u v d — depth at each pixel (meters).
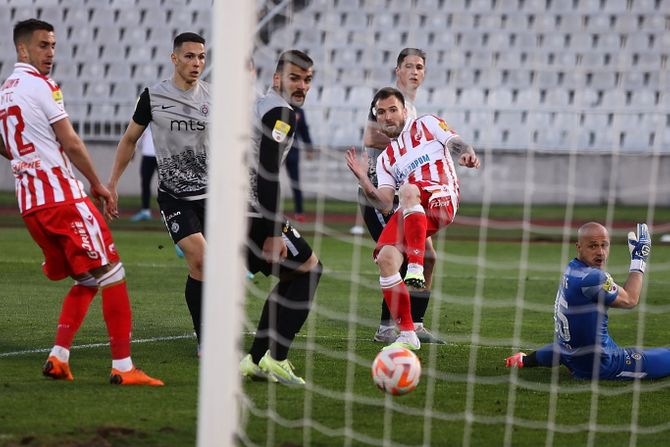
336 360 17.98
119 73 65.38
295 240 15.95
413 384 13.88
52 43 15.52
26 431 12.38
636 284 16.70
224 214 11.39
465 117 63.28
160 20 66.06
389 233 18.97
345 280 30.58
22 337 19.50
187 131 17.78
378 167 20.44
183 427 12.80
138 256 35.16
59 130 15.06
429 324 22.72
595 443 12.72
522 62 64.88
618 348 16.73
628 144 60.91
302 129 46.41
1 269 30.61
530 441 12.72
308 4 64.44
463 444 12.48
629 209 55.69
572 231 47.03
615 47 64.56
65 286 27.27
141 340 19.72
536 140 62.09
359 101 63.62
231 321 11.32
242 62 11.45
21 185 15.28
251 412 13.79
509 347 19.91
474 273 33.06
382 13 65.81
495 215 52.16
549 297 27.62
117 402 14.09
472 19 65.81
